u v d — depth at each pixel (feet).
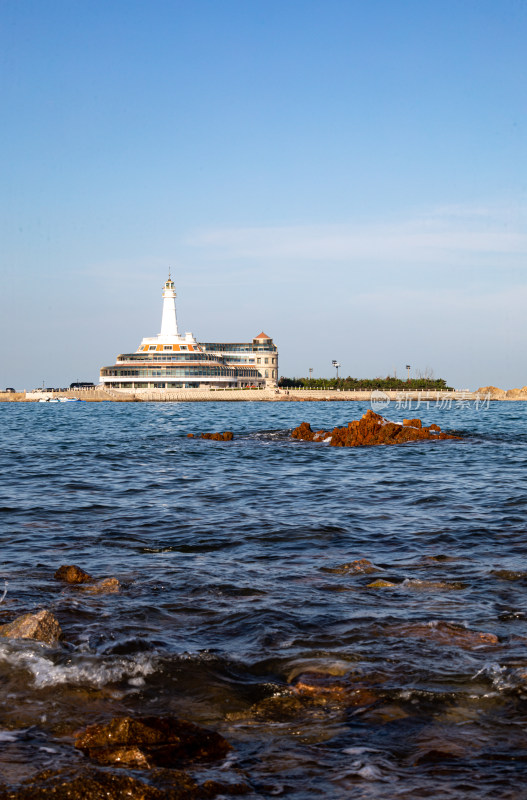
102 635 39.86
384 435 196.03
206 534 70.13
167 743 27.63
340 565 56.59
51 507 86.07
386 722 29.86
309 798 24.27
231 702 31.89
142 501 91.50
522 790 24.66
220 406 655.76
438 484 107.65
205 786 24.67
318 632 40.29
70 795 23.48
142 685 33.63
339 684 33.37
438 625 40.93
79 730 29.25
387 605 45.39
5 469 127.95
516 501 89.81
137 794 23.66
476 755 27.12
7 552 61.98
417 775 25.76
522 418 387.14
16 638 37.99
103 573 54.34
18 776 25.22
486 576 53.01
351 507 86.84
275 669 35.32
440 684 33.24
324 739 28.55
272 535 69.62
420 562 57.98
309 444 194.70
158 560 59.00
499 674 34.17
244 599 46.93
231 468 132.77
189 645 38.45
